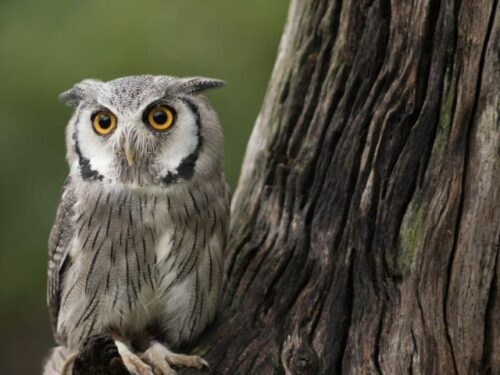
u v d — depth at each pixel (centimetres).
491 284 935
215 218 1051
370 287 998
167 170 1025
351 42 1048
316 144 1074
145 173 1016
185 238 1034
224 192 1068
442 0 961
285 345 1018
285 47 1118
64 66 1523
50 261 1089
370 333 987
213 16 1552
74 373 872
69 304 1060
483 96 932
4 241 1566
